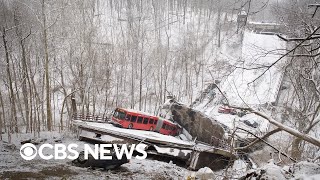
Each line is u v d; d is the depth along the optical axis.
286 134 23.06
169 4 87.81
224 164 22.89
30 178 13.50
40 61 46.25
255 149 19.72
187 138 31.45
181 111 33.03
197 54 54.47
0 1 40.66
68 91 45.06
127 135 22.30
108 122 29.36
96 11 78.81
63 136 25.06
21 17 38.12
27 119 35.19
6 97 44.88
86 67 40.47
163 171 17.66
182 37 65.31
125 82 52.19
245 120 23.08
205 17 72.38
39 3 36.75
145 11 76.69
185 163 23.16
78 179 13.91
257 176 9.70
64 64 47.78
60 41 39.97
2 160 16.38
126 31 62.16
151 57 54.81
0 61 40.59
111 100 48.00
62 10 38.94
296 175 8.88
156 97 48.59
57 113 45.31
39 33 38.81
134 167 17.70
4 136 25.64
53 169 15.32
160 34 65.31
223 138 24.27
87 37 39.47
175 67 55.50
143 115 29.06
